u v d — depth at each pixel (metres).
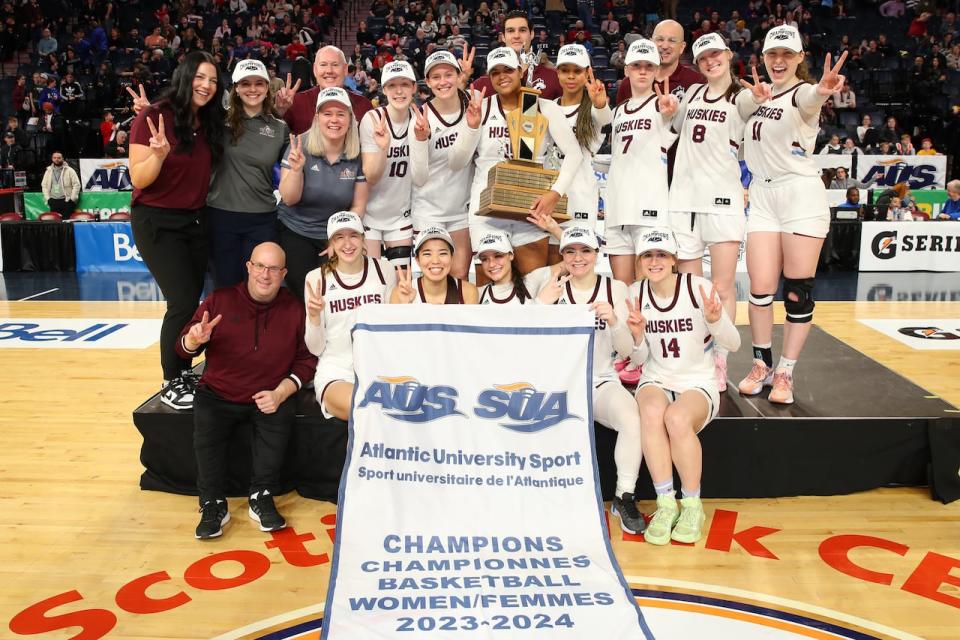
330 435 4.38
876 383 4.96
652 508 4.36
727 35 17.84
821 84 4.25
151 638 3.18
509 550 3.54
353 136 4.71
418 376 3.87
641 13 18.67
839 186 13.33
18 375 6.60
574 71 4.71
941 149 15.16
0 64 17.69
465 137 4.65
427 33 17.39
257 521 4.13
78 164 13.30
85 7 18.45
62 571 3.67
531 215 4.54
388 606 3.20
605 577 3.40
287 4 18.72
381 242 5.18
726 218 4.63
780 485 4.44
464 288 4.41
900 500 4.41
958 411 4.46
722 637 3.17
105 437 5.29
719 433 4.36
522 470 3.80
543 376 3.90
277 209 5.00
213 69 4.47
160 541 3.96
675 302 4.19
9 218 12.22
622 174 4.82
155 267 4.60
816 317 8.73
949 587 3.54
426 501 3.72
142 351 7.31
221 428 4.21
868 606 3.39
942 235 11.84
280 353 4.26
